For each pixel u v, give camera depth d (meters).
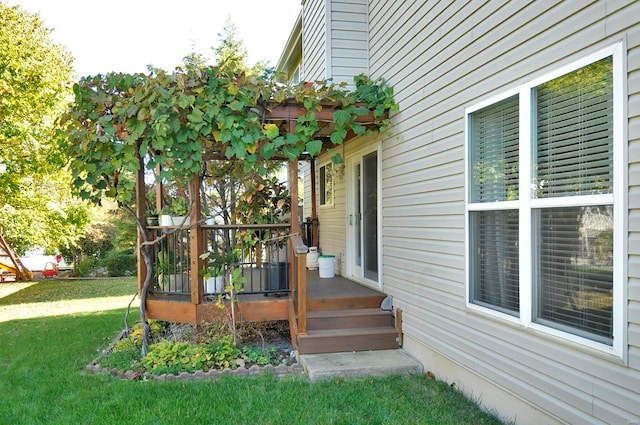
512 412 2.98
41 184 12.11
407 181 4.61
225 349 4.42
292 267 4.88
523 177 2.83
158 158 4.38
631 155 2.12
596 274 2.33
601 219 2.30
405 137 4.67
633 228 2.12
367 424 3.06
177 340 4.85
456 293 3.65
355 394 3.57
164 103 4.18
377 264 5.66
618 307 2.19
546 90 2.68
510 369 2.99
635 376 2.11
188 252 5.30
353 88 5.92
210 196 6.48
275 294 5.19
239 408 3.31
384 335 4.64
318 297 5.03
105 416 3.18
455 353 3.66
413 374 4.08
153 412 3.24
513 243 2.98
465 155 3.49
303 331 4.51
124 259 13.80
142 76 4.32
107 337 5.61
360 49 5.98
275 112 4.65
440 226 3.91
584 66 2.38
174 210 5.43
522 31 2.85
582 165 2.41
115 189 4.52
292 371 4.18
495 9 3.13
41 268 15.03
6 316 7.21
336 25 5.94
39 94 9.95
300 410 3.27
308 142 4.79
